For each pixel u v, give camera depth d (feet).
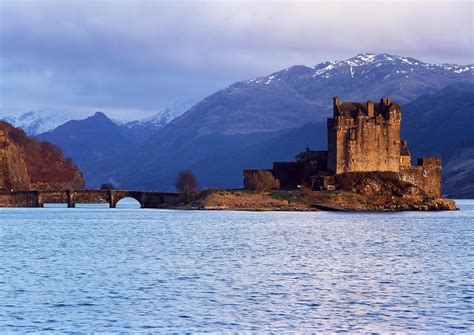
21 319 554.46
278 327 533.96
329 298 632.38
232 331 523.29
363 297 637.30
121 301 615.98
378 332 521.65
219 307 595.06
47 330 524.11
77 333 516.73
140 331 522.88
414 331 524.52
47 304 603.26
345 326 537.24
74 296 635.66
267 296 639.76
